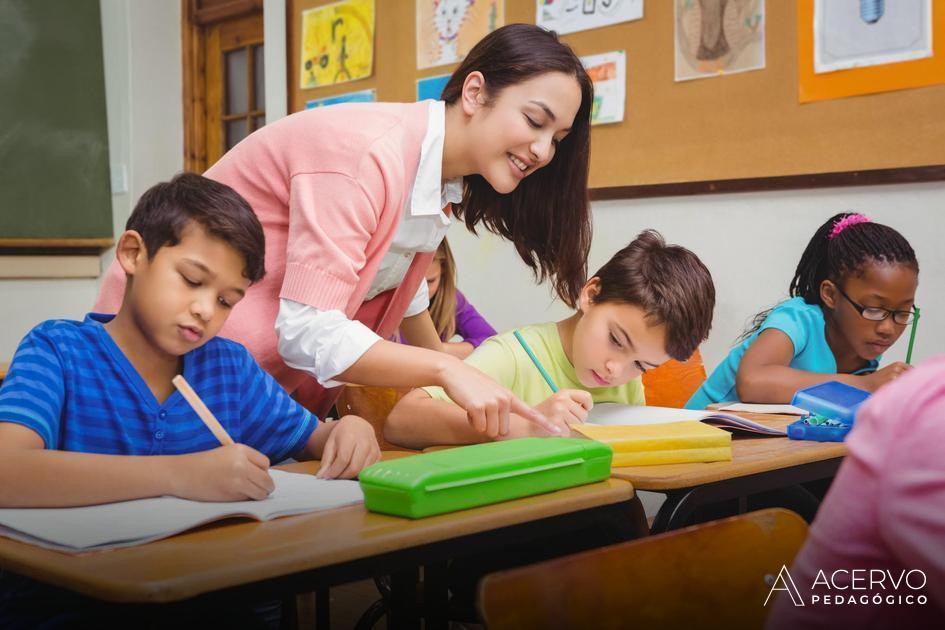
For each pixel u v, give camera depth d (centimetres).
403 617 112
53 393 98
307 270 122
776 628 57
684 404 208
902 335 233
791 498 147
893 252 193
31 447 92
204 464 88
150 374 107
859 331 196
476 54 136
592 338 146
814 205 248
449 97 138
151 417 105
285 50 381
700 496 105
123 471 87
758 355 194
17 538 75
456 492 85
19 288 430
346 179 124
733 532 71
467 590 131
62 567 67
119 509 83
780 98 252
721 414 139
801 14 246
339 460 104
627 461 109
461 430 128
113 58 449
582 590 60
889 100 233
